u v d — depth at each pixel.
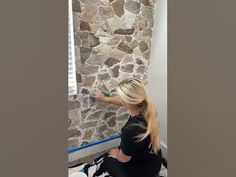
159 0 2.20
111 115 2.27
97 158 2.08
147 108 1.81
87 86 2.08
